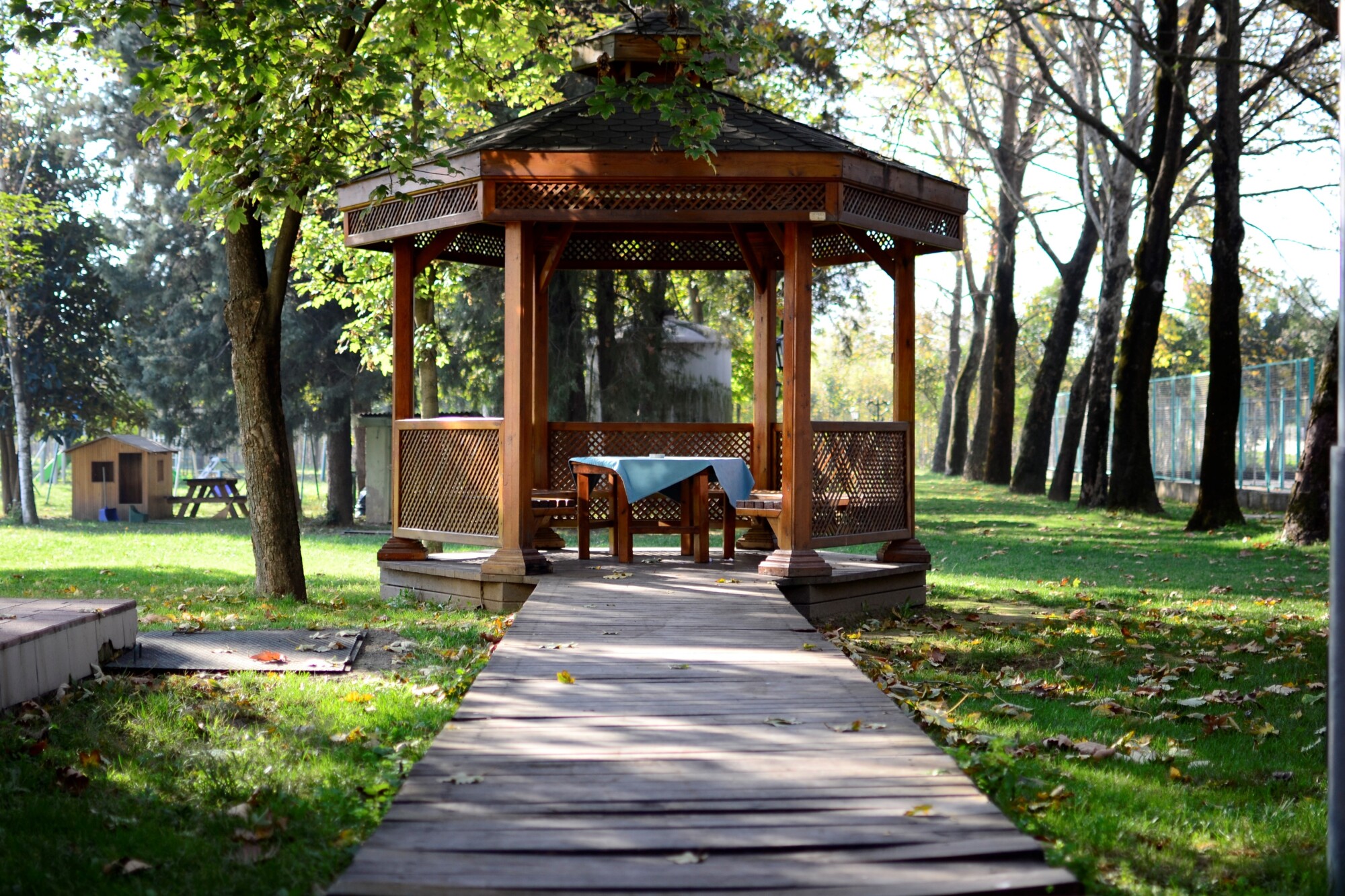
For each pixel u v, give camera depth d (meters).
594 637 5.71
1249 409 23.86
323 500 34.09
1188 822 3.65
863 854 2.73
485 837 2.82
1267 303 31.39
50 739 4.34
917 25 17.94
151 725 4.54
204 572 11.80
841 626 7.86
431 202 8.32
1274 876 3.25
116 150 27.02
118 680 5.33
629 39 8.63
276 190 7.64
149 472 23.81
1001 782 3.75
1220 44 16.48
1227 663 6.57
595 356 20.09
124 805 3.64
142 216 26.67
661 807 3.05
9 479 26.52
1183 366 50.50
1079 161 22.77
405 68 9.70
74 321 26.86
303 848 3.22
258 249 9.01
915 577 9.00
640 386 19.45
